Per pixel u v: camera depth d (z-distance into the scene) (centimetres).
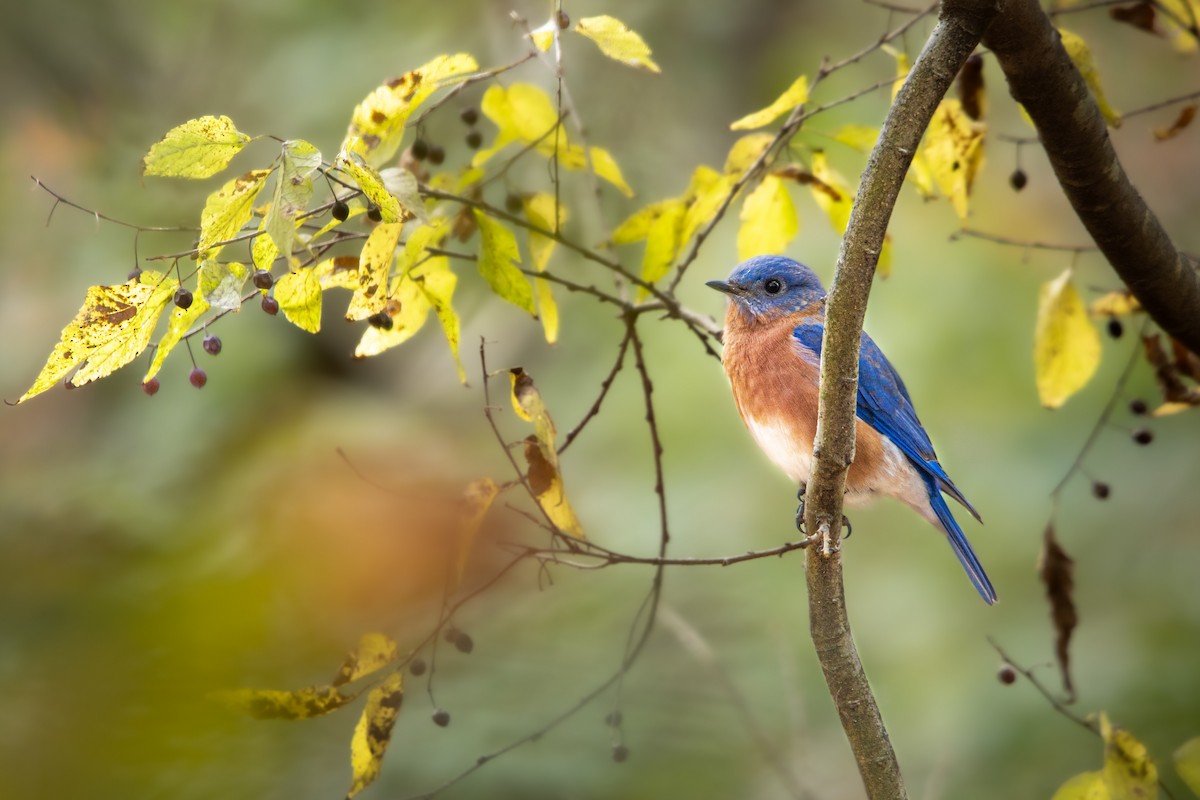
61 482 1011
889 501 1335
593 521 1266
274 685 739
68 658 631
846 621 721
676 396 1339
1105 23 1620
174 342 649
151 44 1445
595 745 963
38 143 1354
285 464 1122
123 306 621
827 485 702
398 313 782
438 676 977
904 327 1330
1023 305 1336
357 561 891
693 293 1372
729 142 1511
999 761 1147
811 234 1362
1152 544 1285
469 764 934
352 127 713
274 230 604
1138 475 1312
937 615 1268
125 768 607
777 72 1527
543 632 1017
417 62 1402
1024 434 1323
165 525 930
